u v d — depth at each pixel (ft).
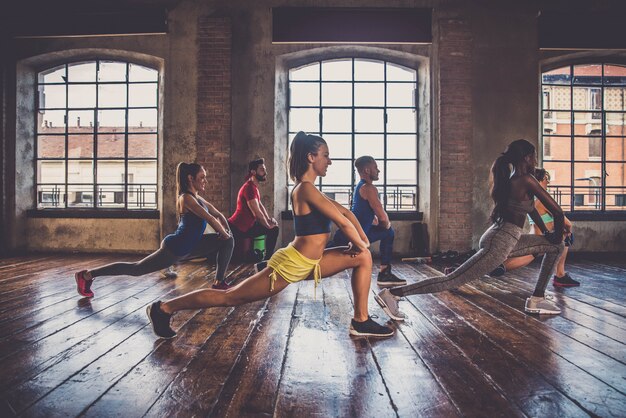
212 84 22.22
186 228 10.96
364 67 23.65
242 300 7.49
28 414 5.05
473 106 22.17
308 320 9.55
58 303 11.18
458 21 22.11
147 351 7.38
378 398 5.49
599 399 5.48
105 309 10.53
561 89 23.47
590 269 17.57
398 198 23.58
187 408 5.21
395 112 23.68
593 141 23.45
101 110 23.88
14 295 12.17
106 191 23.88
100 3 22.81
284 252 7.33
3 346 7.63
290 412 5.10
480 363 6.81
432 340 8.05
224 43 22.22
